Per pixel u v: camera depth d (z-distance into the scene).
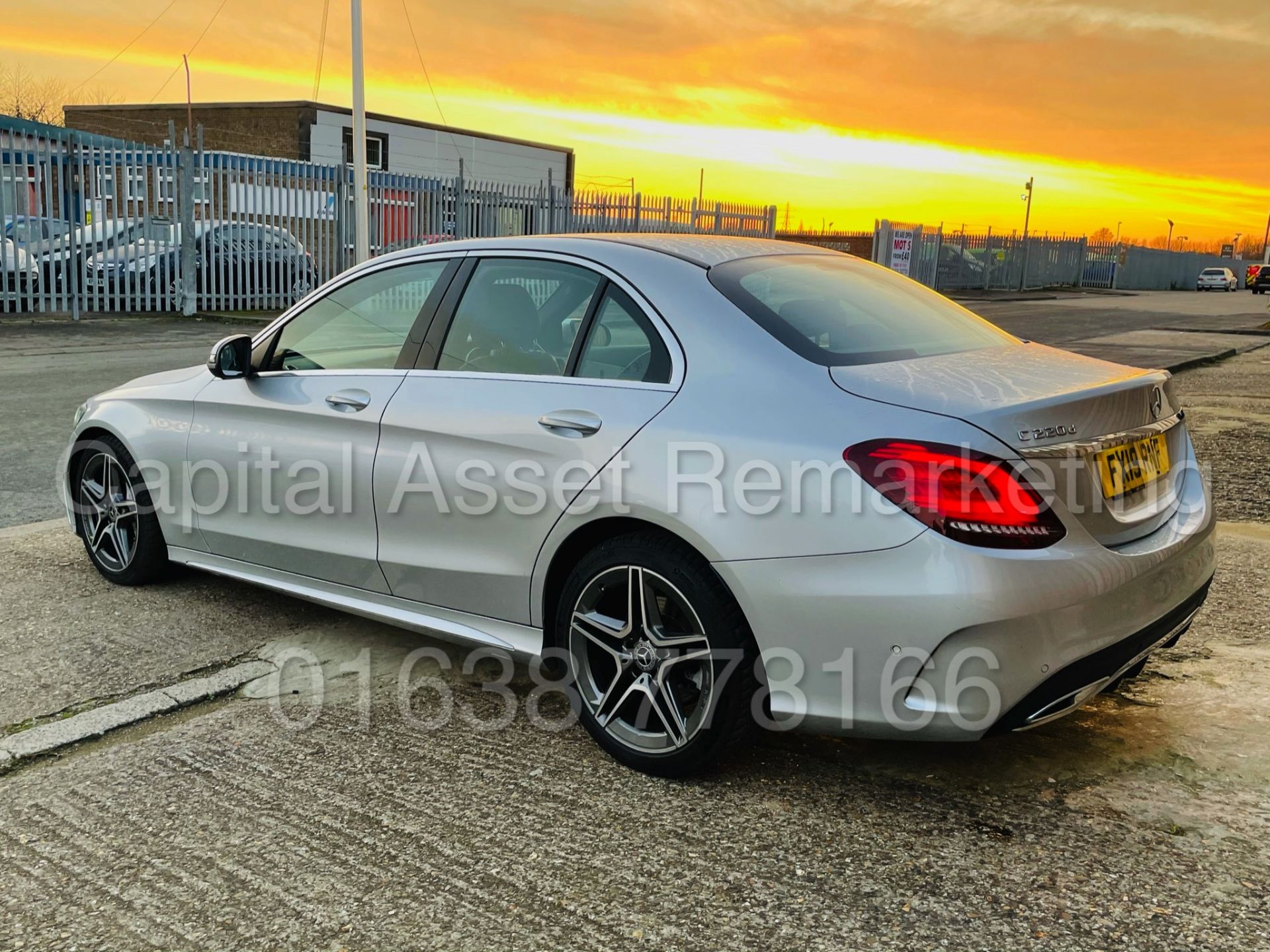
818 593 2.62
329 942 2.34
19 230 15.67
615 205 23.39
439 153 36.00
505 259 3.53
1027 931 2.35
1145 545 2.80
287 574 4.02
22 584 4.73
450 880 2.57
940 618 2.48
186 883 2.56
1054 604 2.50
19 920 2.42
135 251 16.61
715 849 2.69
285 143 32.81
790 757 3.17
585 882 2.55
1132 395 2.86
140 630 4.20
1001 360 3.11
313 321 3.99
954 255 39.00
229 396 4.14
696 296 3.08
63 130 15.69
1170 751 3.15
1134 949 2.28
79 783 3.04
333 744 3.28
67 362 11.36
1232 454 7.58
